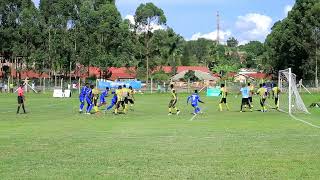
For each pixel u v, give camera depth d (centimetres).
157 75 10044
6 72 9425
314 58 9100
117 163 1230
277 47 9738
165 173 1095
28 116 3206
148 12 9781
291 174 1077
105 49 9206
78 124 2547
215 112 3653
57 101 5350
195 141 1720
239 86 8519
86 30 9062
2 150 1477
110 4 9319
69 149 1502
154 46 9888
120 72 11338
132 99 4078
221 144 1628
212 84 9719
